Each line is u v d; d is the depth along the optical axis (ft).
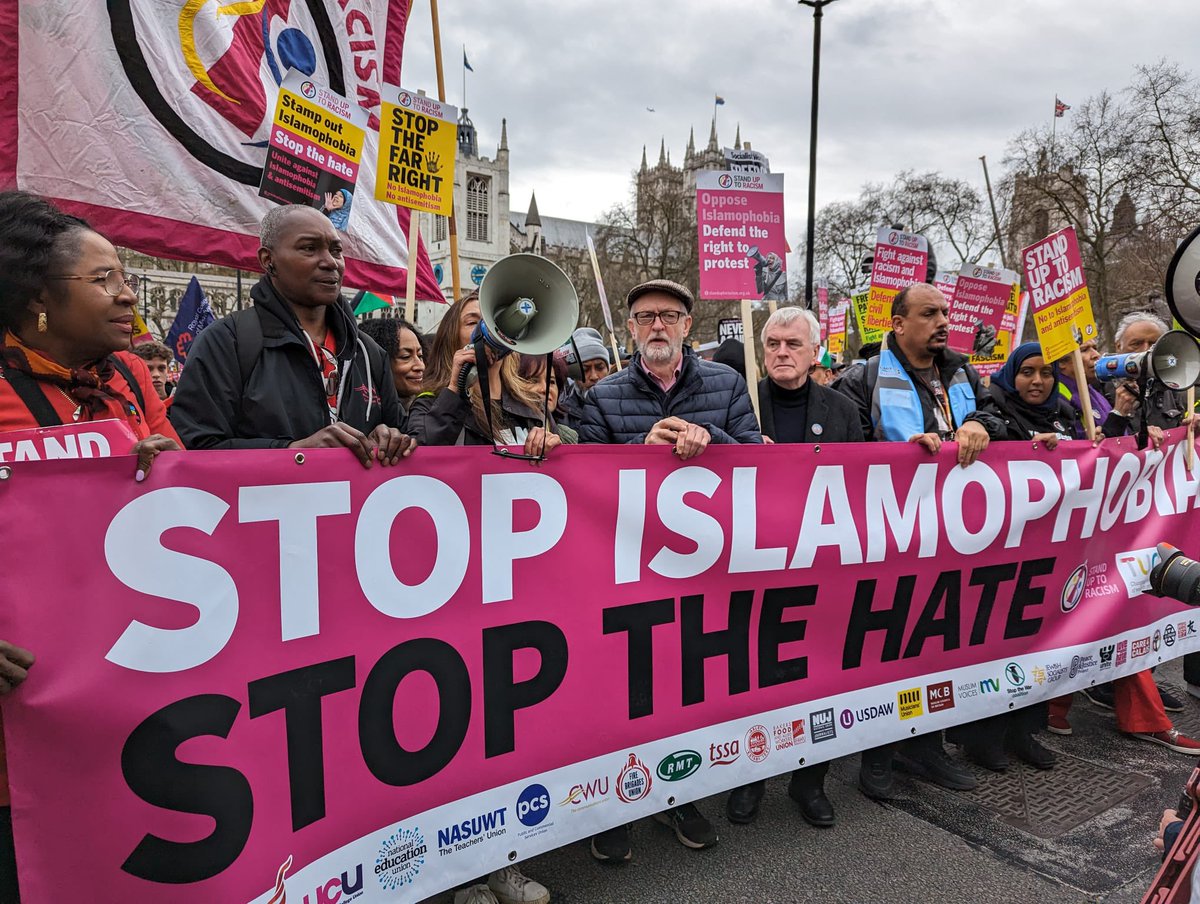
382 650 6.04
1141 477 11.32
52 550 4.63
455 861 6.43
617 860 8.12
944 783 10.02
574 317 6.47
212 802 5.14
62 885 4.65
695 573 7.79
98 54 11.82
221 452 5.24
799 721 8.50
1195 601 4.66
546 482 6.90
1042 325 11.34
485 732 6.62
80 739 4.69
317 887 5.64
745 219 10.43
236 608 5.31
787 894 7.65
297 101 11.69
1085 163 90.33
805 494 8.46
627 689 7.43
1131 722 11.60
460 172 274.36
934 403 11.17
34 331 5.11
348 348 7.36
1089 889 7.80
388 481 6.05
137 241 12.42
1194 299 5.38
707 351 33.17
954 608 9.62
